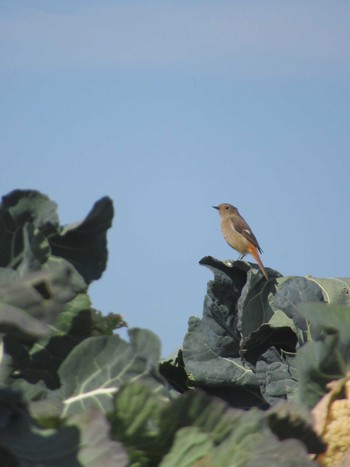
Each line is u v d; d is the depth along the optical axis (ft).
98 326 20.94
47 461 13.80
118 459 13.75
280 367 35.96
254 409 15.33
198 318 39.01
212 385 37.45
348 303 38.32
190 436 15.08
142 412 15.21
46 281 13.38
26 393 18.26
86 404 17.69
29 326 12.52
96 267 20.54
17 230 19.61
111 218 20.35
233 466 14.82
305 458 14.74
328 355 19.34
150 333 18.44
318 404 18.24
